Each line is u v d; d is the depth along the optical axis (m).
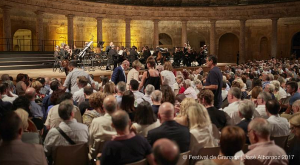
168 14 39.16
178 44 42.56
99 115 6.99
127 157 4.61
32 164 4.36
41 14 31.25
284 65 21.89
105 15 36.53
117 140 4.67
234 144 3.92
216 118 6.80
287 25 39.28
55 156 5.39
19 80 11.32
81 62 21.78
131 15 38.03
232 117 7.36
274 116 6.38
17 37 37.31
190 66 27.19
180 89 11.74
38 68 24.00
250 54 41.69
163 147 2.70
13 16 32.84
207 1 39.22
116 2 37.28
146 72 10.17
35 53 27.11
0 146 4.32
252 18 37.97
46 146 5.68
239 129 4.03
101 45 23.73
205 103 6.95
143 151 4.75
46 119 7.40
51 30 36.09
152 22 42.09
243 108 6.11
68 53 21.75
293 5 35.50
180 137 5.31
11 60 23.14
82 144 5.55
